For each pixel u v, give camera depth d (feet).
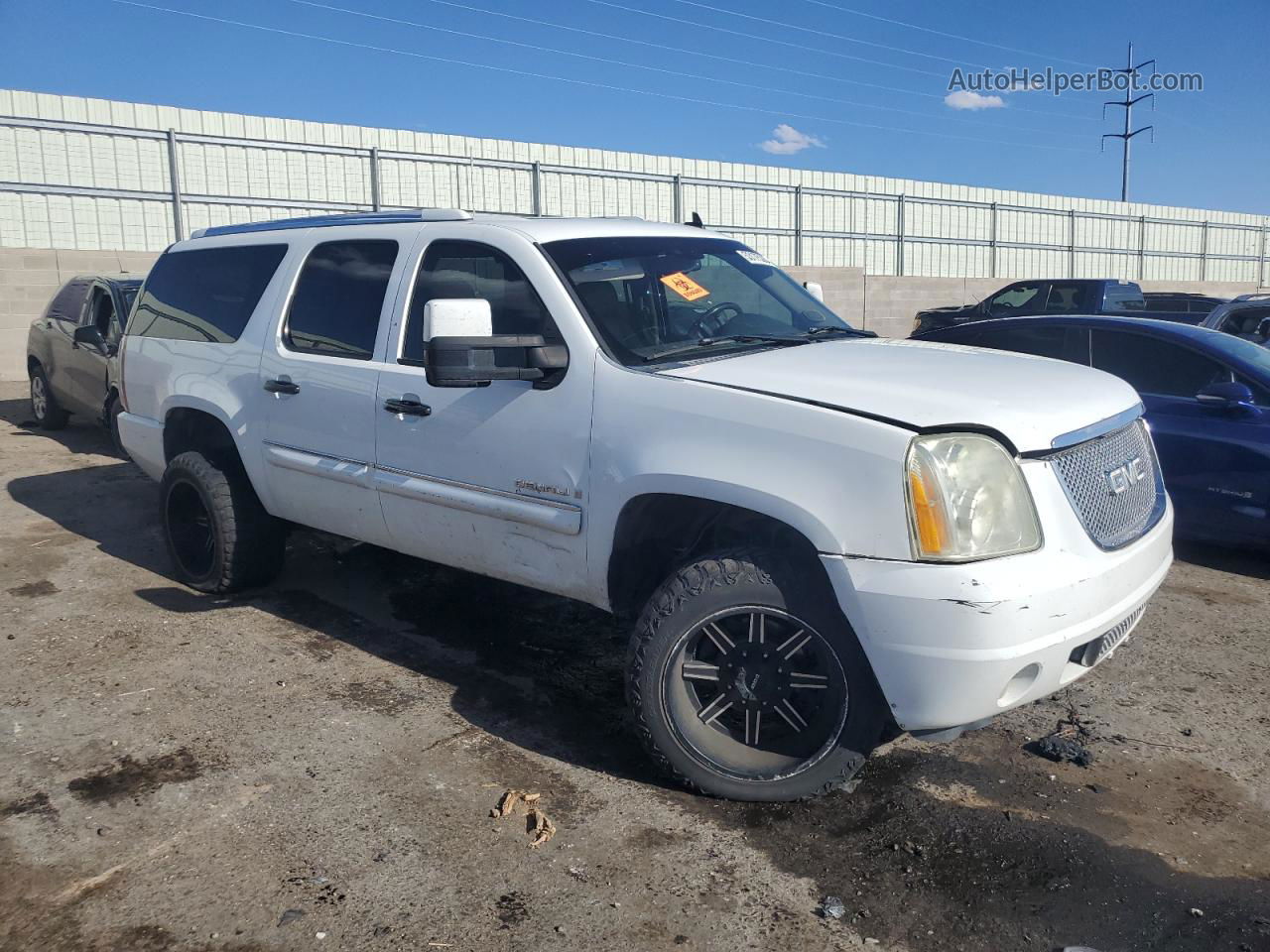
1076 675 10.45
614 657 15.06
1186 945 8.64
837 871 9.71
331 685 13.91
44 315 35.60
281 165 66.44
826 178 90.58
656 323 12.55
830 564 9.87
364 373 14.12
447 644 15.51
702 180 83.20
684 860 9.86
